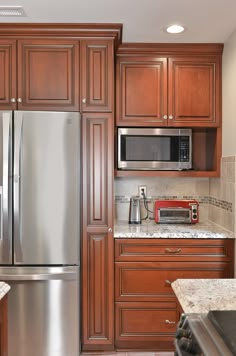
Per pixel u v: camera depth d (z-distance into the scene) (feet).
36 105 8.23
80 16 7.51
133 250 8.41
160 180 10.55
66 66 8.24
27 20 7.73
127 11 7.26
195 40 8.93
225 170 9.00
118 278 8.42
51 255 7.71
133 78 9.36
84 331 8.26
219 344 2.98
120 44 9.09
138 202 9.98
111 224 8.26
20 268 7.64
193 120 9.42
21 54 8.19
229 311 3.56
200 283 4.60
